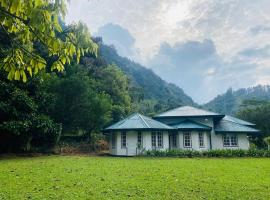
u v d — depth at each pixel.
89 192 9.32
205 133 31.33
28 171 14.13
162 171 14.72
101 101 34.09
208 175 13.39
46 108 27.12
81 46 3.70
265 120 48.56
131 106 58.97
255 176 13.26
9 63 3.59
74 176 12.65
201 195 9.08
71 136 35.97
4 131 23.17
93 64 57.12
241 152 26.81
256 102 62.81
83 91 31.92
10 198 8.37
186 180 11.83
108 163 18.97
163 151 27.14
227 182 11.47
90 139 35.56
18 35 3.63
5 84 22.44
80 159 22.12
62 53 3.63
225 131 32.16
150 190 9.72
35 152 27.11
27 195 8.77
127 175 13.12
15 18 3.48
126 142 29.09
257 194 9.34
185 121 32.97
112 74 56.38
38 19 3.20
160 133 30.03
